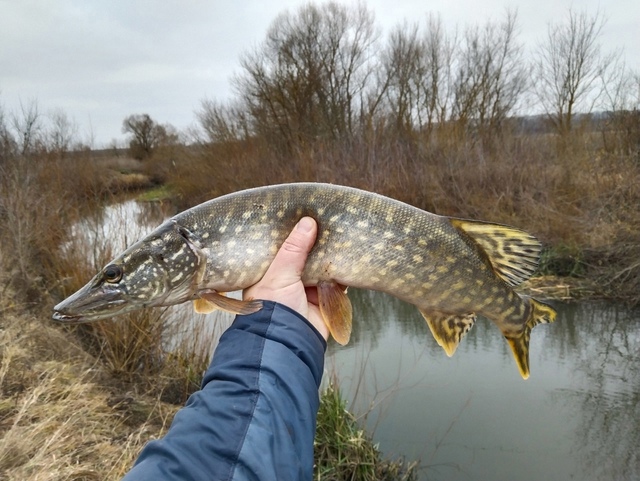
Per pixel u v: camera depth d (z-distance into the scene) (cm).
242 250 39
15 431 60
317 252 39
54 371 84
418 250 40
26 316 110
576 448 78
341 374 103
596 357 113
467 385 100
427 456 77
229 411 21
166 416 79
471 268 42
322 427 75
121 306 39
